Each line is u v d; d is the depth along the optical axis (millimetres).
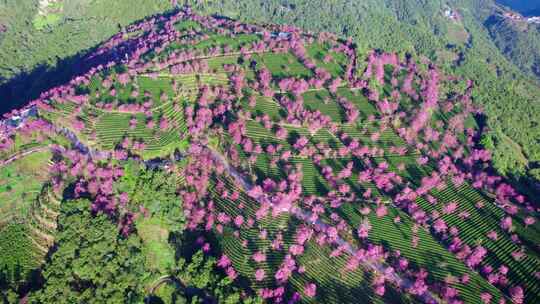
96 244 147875
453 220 176875
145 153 185875
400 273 152250
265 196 170875
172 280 156125
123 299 142750
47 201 166500
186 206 171500
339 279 149125
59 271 142625
